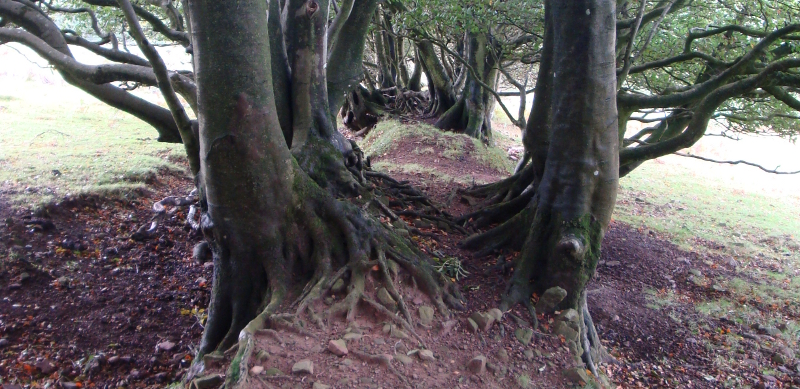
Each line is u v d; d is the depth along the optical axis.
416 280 5.22
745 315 7.09
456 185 10.55
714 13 9.09
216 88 4.35
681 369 5.74
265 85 4.54
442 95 19.97
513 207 7.24
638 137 9.02
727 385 5.48
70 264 6.91
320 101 6.52
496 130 24.09
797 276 8.76
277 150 4.77
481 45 17.17
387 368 4.08
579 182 5.23
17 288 6.34
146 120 6.02
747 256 9.70
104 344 5.87
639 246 9.39
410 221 7.16
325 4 6.16
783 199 15.61
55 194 8.02
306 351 4.15
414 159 14.19
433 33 14.25
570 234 5.23
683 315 6.98
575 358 4.83
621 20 7.98
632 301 7.19
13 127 12.49
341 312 4.68
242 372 3.74
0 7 5.71
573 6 4.92
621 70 6.87
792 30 6.18
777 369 5.87
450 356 4.52
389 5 12.85
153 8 12.29
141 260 7.28
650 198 14.12
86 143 11.66
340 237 5.25
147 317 6.33
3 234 6.91
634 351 6.07
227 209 4.78
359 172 7.17
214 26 4.22
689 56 7.69
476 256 6.25
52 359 5.57
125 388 5.23
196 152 5.17
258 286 5.07
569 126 5.18
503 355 4.62
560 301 5.28
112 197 8.41
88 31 11.95
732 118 8.85
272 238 4.95
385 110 20.27
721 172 19.69
